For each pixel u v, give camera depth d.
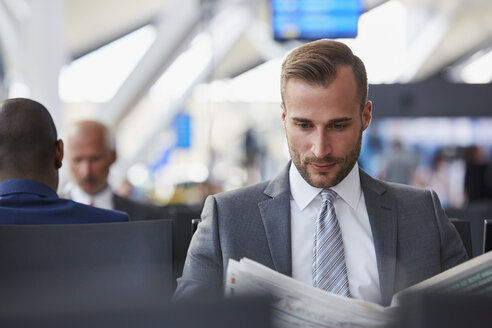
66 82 9.00
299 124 1.29
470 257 1.57
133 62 8.59
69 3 8.00
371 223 1.39
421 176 6.27
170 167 10.65
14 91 6.28
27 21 5.83
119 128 9.52
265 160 10.66
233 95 11.59
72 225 1.17
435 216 1.43
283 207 1.38
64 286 0.94
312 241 1.37
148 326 0.50
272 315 0.51
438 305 0.52
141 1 8.07
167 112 9.64
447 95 6.25
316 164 1.30
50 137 1.51
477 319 0.51
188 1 8.10
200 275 1.35
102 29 8.72
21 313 0.48
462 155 6.26
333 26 5.84
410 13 10.38
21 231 1.15
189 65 9.22
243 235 1.36
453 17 10.58
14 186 1.46
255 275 1.05
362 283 1.34
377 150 6.28
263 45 9.58
